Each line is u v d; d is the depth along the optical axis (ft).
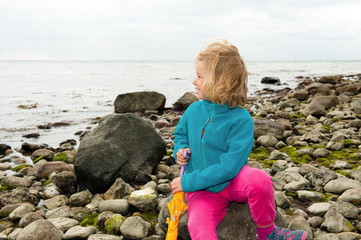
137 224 9.20
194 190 7.05
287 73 110.32
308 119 24.77
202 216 6.75
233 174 6.79
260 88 57.88
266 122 20.10
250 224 7.75
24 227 9.41
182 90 55.52
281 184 12.73
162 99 32.99
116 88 59.57
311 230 9.01
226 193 7.16
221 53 7.11
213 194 7.21
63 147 19.39
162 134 23.08
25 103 39.11
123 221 9.64
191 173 7.14
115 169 12.47
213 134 7.16
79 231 9.04
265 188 6.56
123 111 32.65
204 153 7.25
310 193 11.32
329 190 11.75
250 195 6.67
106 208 10.60
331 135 19.94
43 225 8.81
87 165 12.20
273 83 67.36
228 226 7.73
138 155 13.87
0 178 14.25
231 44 7.44
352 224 9.48
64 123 27.07
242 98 7.30
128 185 12.34
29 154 18.79
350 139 18.07
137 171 13.29
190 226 6.71
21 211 10.46
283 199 10.76
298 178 12.67
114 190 11.94
